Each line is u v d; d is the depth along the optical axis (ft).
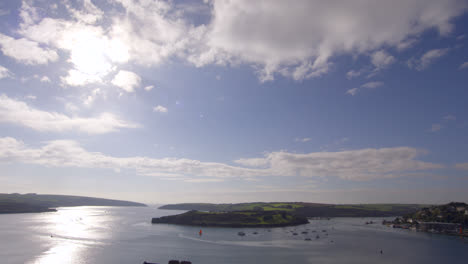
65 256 405.18
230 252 444.96
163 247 482.28
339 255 436.76
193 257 406.82
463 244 561.84
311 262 390.01
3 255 409.28
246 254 431.84
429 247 522.47
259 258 407.03
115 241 546.67
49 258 392.27
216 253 435.53
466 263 397.60
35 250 445.78
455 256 441.27
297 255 430.20
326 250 475.31
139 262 374.84
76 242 528.63
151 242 537.65
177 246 492.95
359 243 557.74
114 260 384.27
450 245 547.90
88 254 419.74
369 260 408.46
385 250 485.15
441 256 440.86
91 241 542.57
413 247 520.01
